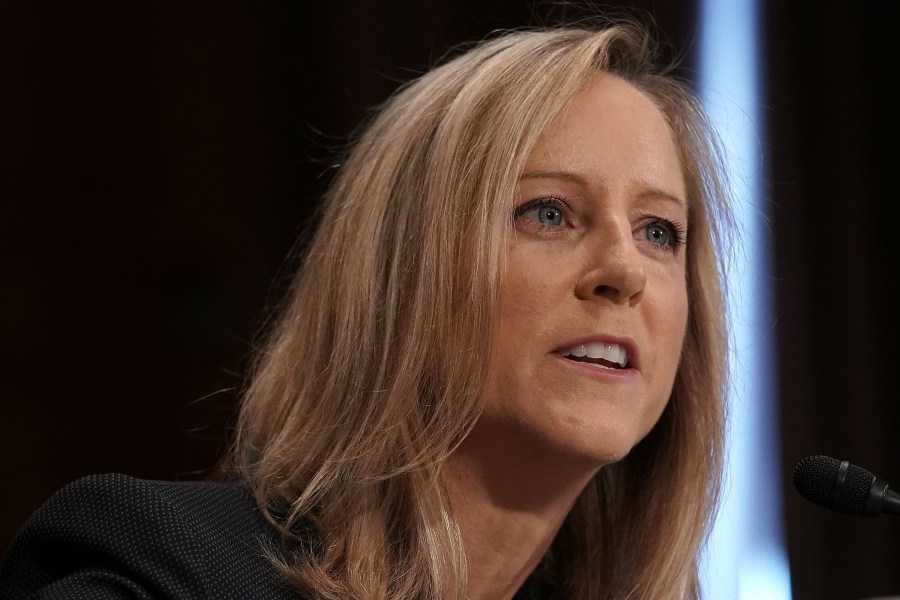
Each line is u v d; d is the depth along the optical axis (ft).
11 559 12.42
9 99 29.91
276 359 16.15
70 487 12.41
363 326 14.35
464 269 13.62
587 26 17.12
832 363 29.63
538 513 14.28
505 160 13.74
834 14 30.30
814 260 29.78
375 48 30.68
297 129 31.50
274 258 31.50
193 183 31.48
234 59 31.73
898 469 29.55
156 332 30.96
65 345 30.12
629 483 17.08
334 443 14.10
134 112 31.19
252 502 13.73
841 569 28.91
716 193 17.16
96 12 30.99
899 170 30.30
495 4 29.48
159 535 12.01
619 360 13.88
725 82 28.99
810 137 29.96
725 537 28.63
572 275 13.51
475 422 13.46
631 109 14.65
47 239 30.19
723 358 16.87
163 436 30.63
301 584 12.66
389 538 13.57
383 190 14.84
